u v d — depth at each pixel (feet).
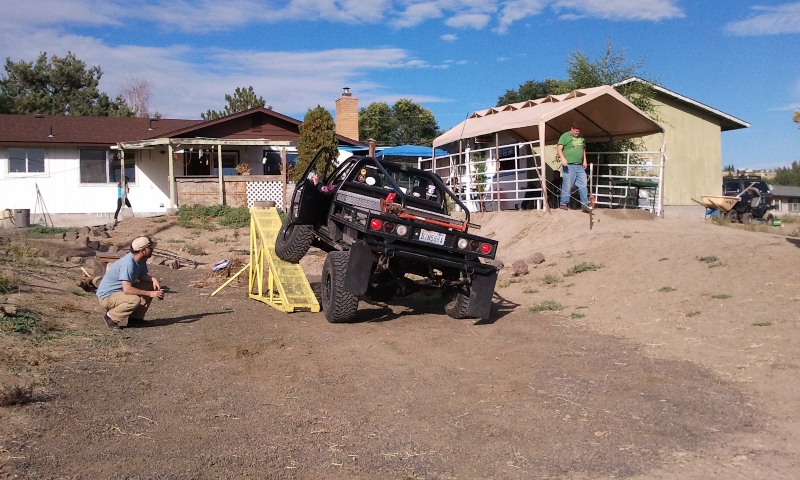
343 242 32.12
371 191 32.91
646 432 16.87
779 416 17.40
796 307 25.84
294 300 34.30
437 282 30.96
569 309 32.09
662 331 26.30
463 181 63.93
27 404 17.85
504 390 20.56
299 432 17.17
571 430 17.21
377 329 29.55
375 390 20.77
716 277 31.73
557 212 50.14
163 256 53.93
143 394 19.79
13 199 85.76
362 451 16.01
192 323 30.91
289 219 35.99
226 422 17.74
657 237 41.04
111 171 88.79
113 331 28.22
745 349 22.81
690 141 82.84
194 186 83.76
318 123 79.00
